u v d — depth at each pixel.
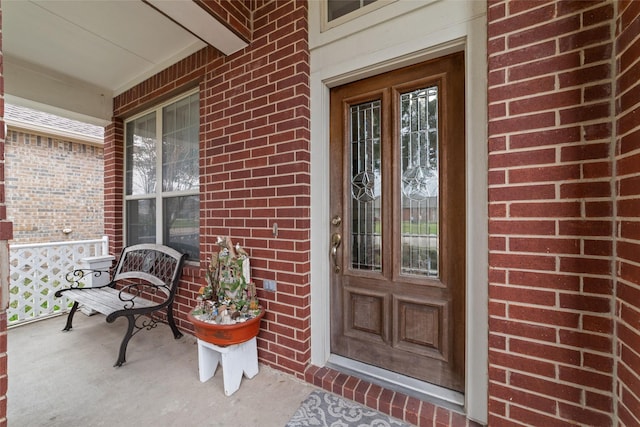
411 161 1.73
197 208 2.75
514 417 1.24
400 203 1.76
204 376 1.88
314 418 1.54
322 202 1.92
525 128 1.21
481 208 1.39
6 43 2.52
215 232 2.32
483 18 1.38
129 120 3.49
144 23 2.26
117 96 3.41
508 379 1.25
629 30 0.97
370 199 1.87
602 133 1.08
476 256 1.40
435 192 1.67
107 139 3.58
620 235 1.02
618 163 1.03
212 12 1.79
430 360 1.67
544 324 1.18
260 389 1.80
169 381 1.89
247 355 1.89
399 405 1.53
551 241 1.16
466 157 1.44
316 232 1.93
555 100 1.16
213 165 2.33
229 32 1.97
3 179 0.96
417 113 1.71
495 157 1.27
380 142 1.83
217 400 1.70
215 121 2.32
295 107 1.88
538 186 1.19
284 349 1.95
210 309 1.89
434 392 1.61
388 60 1.66
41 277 3.13
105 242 3.59
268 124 2.00
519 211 1.22
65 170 5.45
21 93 2.81
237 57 2.17
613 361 1.06
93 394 1.76
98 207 5.94
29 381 1.89
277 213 1.96
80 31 2.36
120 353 2.09
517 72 1.23
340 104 1.95
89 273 3.17
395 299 1.77
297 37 1.87
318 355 1.92
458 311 1.58
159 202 3.05
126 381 1.89
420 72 1.68
